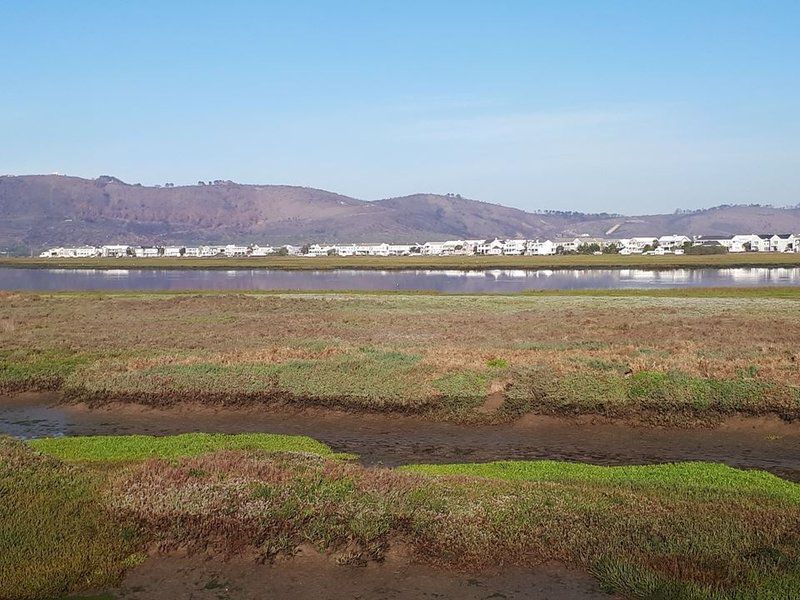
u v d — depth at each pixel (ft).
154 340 131.44
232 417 88.63
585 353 109.81
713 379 89.92
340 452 74.95
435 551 44.11
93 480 54.54
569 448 75.77
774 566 40.11
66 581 40.11
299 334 140.56
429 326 153.28
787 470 67.77
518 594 39.73
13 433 83.87
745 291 254.06
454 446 76.84
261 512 47.11
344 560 43.29
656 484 56.75
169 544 44.88
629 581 39.60
